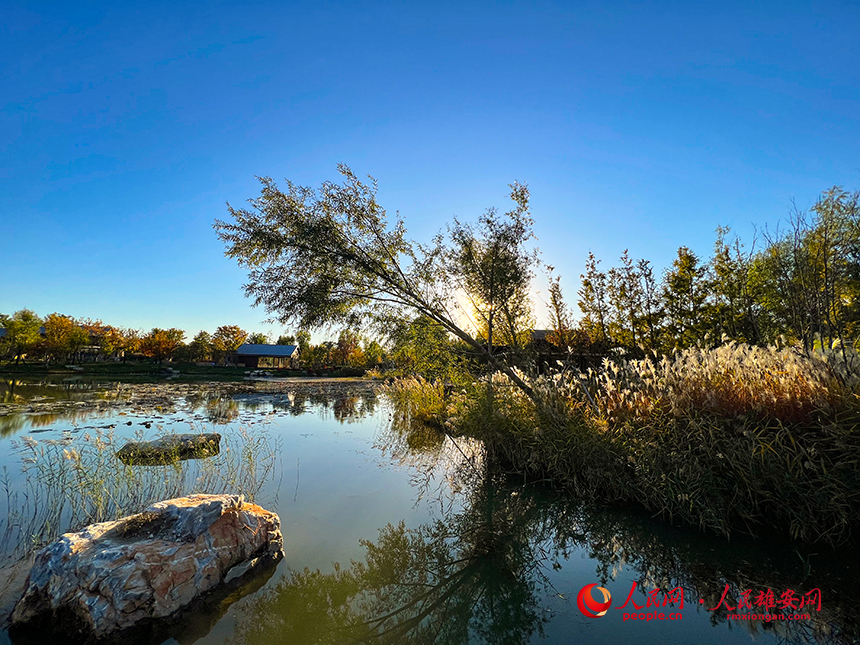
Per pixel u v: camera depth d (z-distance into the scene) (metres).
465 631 3.56
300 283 8.71
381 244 8.92
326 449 9.98
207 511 4.07
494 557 4.95
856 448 4.46
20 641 3.07
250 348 60.41
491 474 7.99
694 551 4.73
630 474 6.26
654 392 6.50
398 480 7.70
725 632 3.39
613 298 16.73
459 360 10.11
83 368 39.59
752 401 5.37
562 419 7.15
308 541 5.11
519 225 9.30
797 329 10.07
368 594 4.12
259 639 3.32
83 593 3.22
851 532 4.56
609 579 4.41
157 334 51.06
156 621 3.32
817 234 9.43
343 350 60.38
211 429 11.98
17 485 6.50
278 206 8.45
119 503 5.74
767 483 4.94
